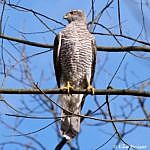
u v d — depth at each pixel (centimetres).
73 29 1398
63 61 1391
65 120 1218
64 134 1201
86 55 1389
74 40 1387
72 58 1385
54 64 1395
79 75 1394
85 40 1391
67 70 1393
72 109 1317
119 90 1059
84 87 1409
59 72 1403
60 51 1394
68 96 1310
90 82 1405
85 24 1423
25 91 1067
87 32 1401
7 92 1062
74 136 1203
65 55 1391
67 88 1167
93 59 1400
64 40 1391
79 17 1459
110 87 1073
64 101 1314
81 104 1319
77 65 1387
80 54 1385
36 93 1076
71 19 1466
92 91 1120
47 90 1107
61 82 1403
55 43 1391
